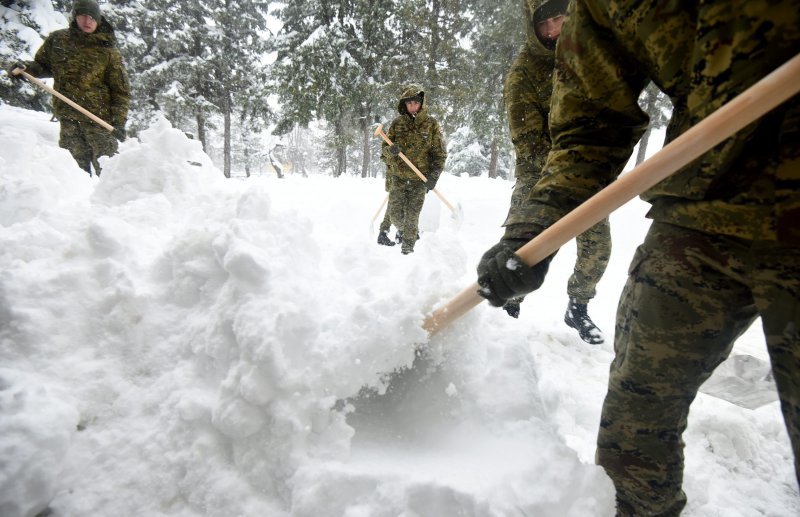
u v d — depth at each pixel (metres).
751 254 0.76
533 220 1.06
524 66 2.38
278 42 16.64
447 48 14.74
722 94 0.74
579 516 1.05
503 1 15.17
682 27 0.79
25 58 9.81
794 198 0.68
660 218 0.93
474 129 16.64
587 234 2.60
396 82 15.28
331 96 15.18
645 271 0.94
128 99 4.66
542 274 1.04
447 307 1.30
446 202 5.43
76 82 4.36
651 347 0.93
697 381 0.95
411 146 4.74
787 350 0.72
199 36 18.84
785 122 0.68
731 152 0.75
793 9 0.64
